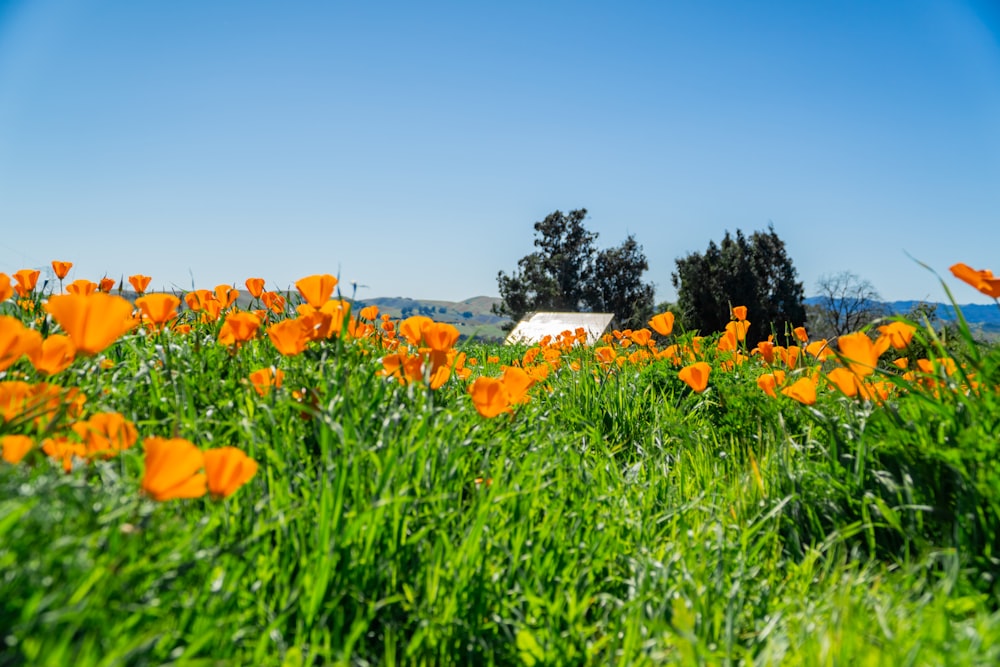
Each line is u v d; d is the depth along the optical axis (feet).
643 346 20.29
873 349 10.20
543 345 24.91
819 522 9.47
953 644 5.98
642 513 10.18
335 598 6.81
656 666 6.42
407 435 9.48
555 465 10.29
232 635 5.95
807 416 12.12
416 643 6.58
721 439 14.14
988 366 9.81
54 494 5.85
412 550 7.80
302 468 8.87
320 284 11.60
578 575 7.91
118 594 5.42
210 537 6.85
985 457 8.32
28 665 4.43
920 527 8.53
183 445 5.52
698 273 201.26
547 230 285.84
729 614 6.95
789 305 199.21
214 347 12.74
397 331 17.34
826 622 6.77
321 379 10.42
